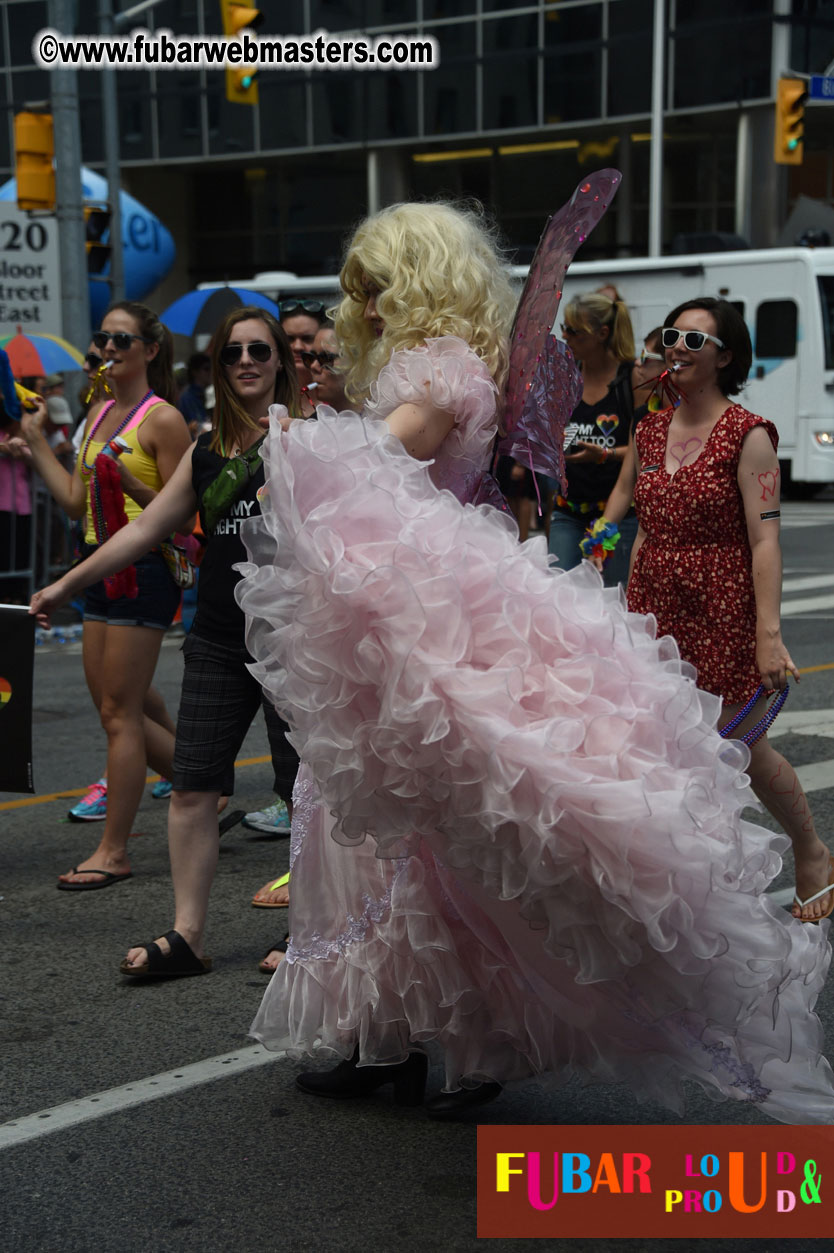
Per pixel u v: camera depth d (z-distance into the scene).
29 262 13.30
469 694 2.40
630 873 2.37
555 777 2.37
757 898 2.54
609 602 2.72
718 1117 3.05
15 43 31.98
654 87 25.92
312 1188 2.80
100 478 4.69
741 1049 2.62
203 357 12.15
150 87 31.95
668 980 2.50
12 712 4.53
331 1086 3.21
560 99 28.88
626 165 30.06
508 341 2.89
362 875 2.83
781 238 24.75
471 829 2.46
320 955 2.94
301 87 30.89
